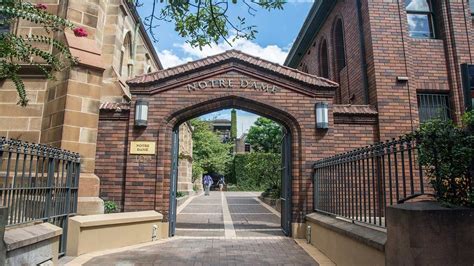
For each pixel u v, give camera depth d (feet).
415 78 31.73
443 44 32.65
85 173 23.70
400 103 30.25
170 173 27.27
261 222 35.32
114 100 34.40
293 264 18.63
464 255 9.91
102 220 21.30
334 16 42.29
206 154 115.65
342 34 41.37
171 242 24.47
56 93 24.82
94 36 26.89
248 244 23.93
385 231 13.88
